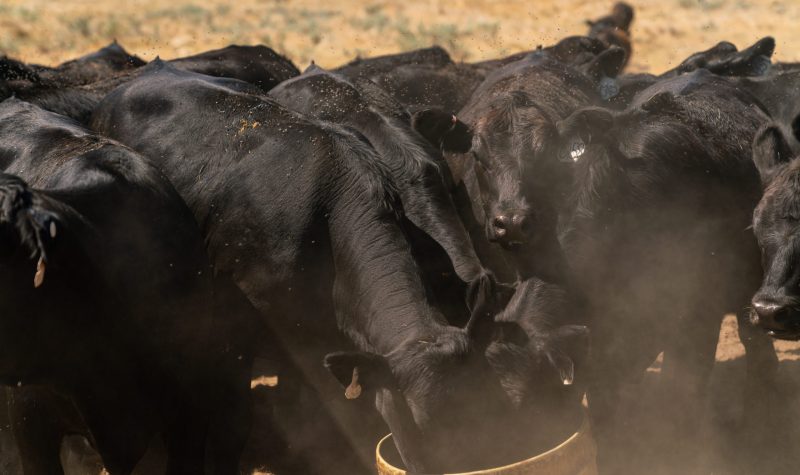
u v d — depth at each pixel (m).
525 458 5.90
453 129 8.35
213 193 7.82
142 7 37.97
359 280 7.05
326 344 7.57
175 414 7.33
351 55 28.22
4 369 6.19
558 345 6.05
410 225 7.36
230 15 36.72
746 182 8.16
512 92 7.83
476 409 5.81
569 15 37.16
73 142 7.35
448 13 37.88
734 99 8.93
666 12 36.25
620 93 10.72
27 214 5.84
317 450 9.01
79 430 7.17
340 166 7.46
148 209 7.06
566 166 7.39
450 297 7.01
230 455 8.05
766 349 9.11
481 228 8.44
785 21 33.97
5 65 9.55
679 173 7.73
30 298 6.06
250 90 9.19
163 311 7.02
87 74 11.21
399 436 6.04
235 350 7.90
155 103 8.51
